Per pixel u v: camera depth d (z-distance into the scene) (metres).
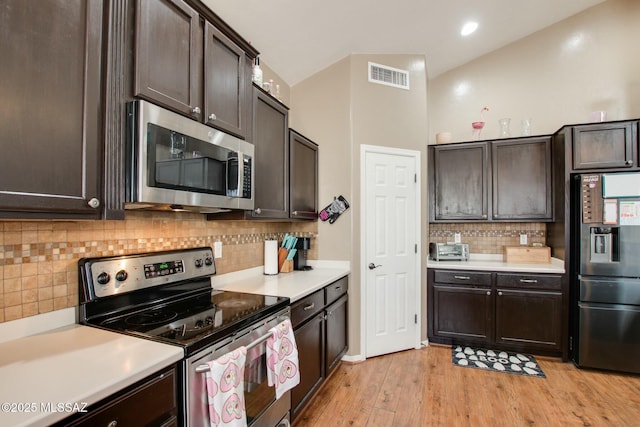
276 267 2.59
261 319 1.52
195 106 1.47
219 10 1.97
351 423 1.99
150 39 1.25
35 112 0.92
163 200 1.25
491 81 3.64
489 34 3.27
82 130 1.04
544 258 3.23
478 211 3.35
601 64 3.25
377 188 3.00
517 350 3.07
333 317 2.49
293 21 2.30
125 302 1.46
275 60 2.69
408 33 2.82
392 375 2.61
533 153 3.19
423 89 3.22
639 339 2.60
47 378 0.86
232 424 1.17
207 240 2.05
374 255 2.98
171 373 1.05
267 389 1.58
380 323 3.00
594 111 3.26
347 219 2.89
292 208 2.44
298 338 1.92
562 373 2.66
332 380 2.53
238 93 1.78
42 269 1.21
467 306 3.15
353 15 2.42
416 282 3.17
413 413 2.10
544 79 3.44
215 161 1.57
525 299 2.99
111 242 1.47
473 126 3.48
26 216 0.91
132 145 1.17
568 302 2.88
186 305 1.63
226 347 1.28
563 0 3.05
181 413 1.08
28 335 1.17
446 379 2.55
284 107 2.33
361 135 2.94
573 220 2.86
